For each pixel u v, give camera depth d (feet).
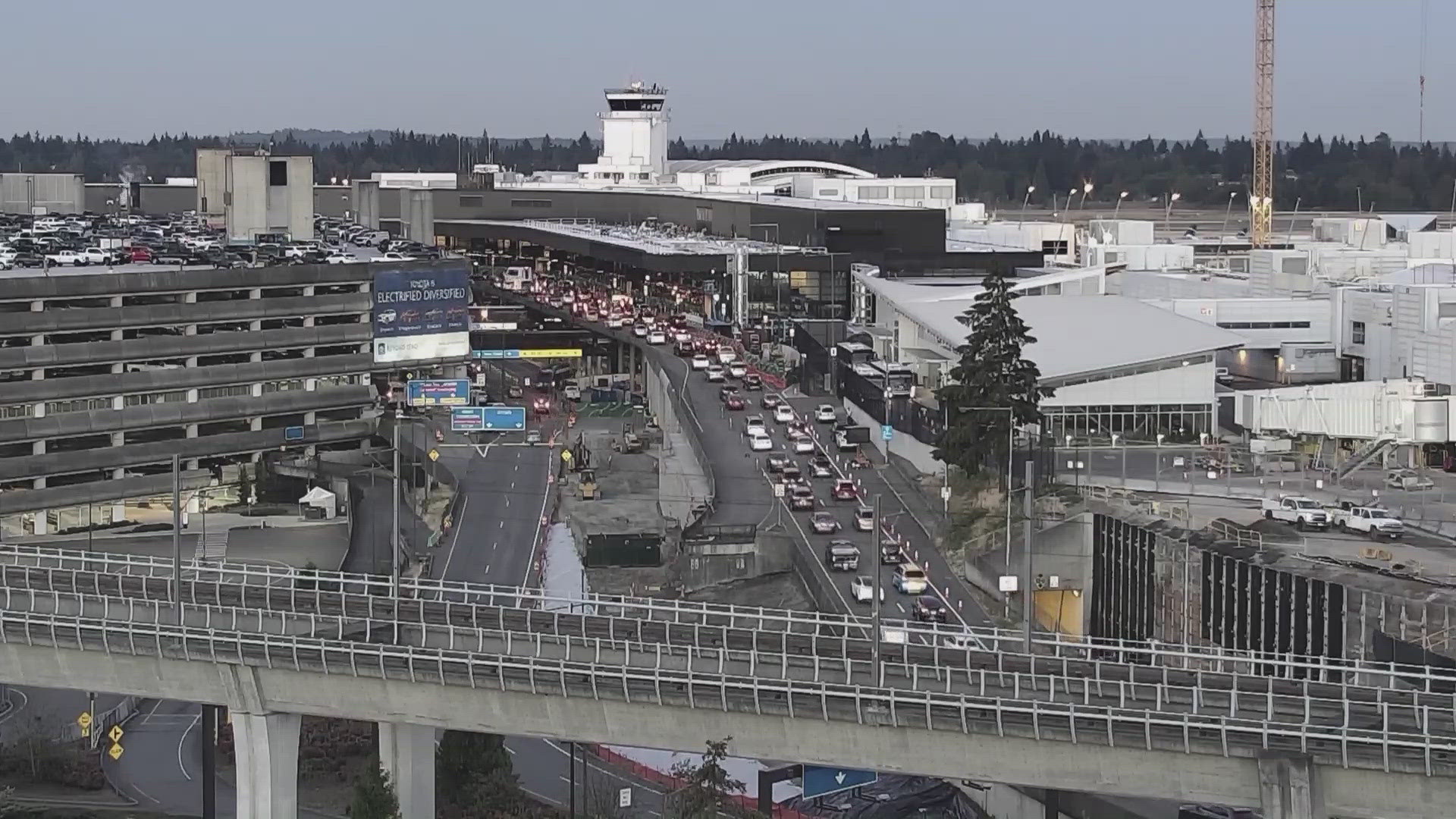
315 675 376.68
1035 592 634.84
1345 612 500.74
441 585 437.99
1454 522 628.69
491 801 445.37
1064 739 325.01
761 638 404.98
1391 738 311.88
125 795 478.59
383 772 391.24
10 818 447.42
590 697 354.95
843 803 433.48
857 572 643.04
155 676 392.88
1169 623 578.25
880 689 334.85
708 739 350.02
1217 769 319.27
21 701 561.43
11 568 465.88
